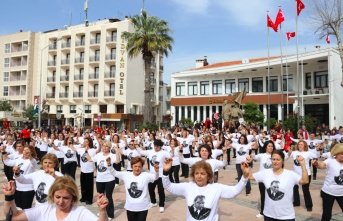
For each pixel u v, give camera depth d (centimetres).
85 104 5053
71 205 316
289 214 471
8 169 975
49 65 5419
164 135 1877
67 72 5316
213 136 1477
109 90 4878
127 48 2933
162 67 5631
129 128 4638
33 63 5609
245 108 3594
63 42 5303
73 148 1012
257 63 3694
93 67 5044
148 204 562
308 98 3388
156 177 556
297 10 2675
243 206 841
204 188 412
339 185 577
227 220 720
